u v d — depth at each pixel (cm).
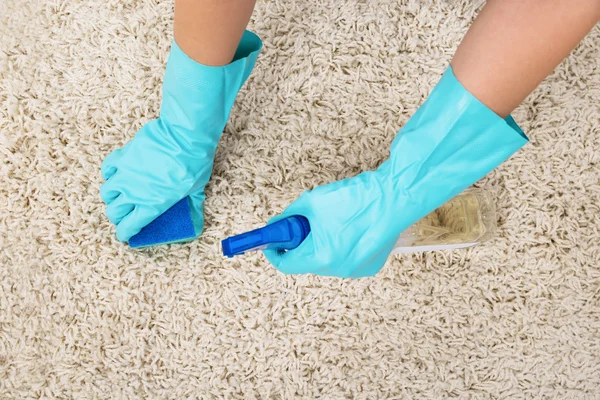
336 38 115
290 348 110
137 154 100
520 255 112
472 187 112
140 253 110
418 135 73
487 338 112
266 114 113
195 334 110
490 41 61
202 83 82
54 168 112
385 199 79
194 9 67
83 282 110
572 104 114
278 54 114
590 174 113
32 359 109
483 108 65
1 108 113
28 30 116
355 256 83
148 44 114
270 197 112
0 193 111
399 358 111
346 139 113
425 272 112
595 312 112
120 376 109
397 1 116
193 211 109
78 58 115
